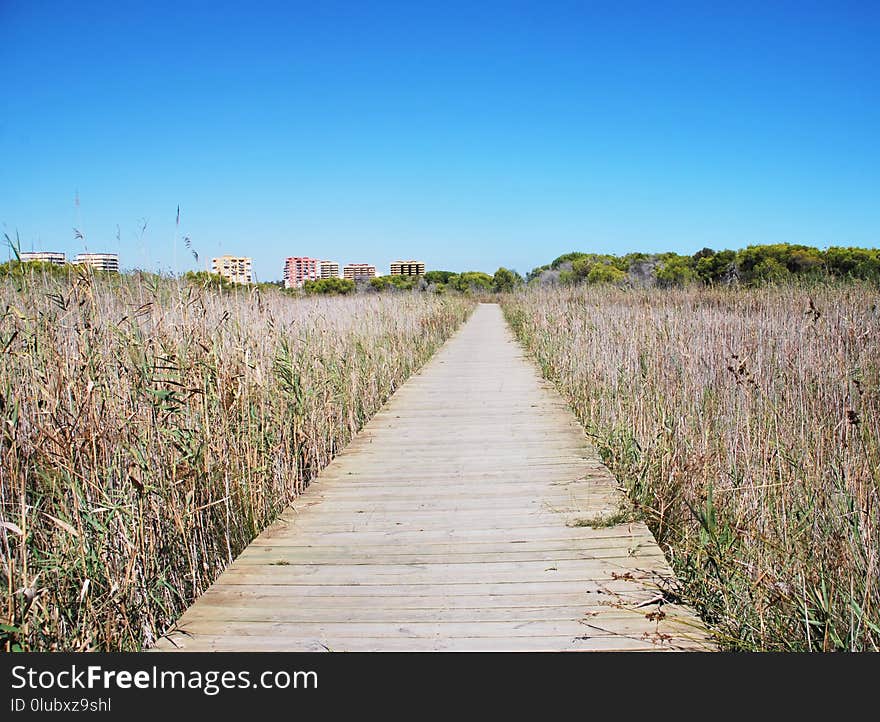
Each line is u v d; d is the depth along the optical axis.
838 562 3.08
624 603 3.46
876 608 2.88
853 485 3.46
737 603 3.21
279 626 3.32
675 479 4.61
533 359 14.35
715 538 3.41
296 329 7.51
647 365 6.62
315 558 4.16
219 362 4.88
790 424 4.69
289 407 6.02
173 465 3.98
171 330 4.82
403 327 13.80
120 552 3.40
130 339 4.20
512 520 4.75
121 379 4.10
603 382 7.55
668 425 5.29
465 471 6.03
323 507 5.16
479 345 18.64
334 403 7.40
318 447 6.66
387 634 3.22
